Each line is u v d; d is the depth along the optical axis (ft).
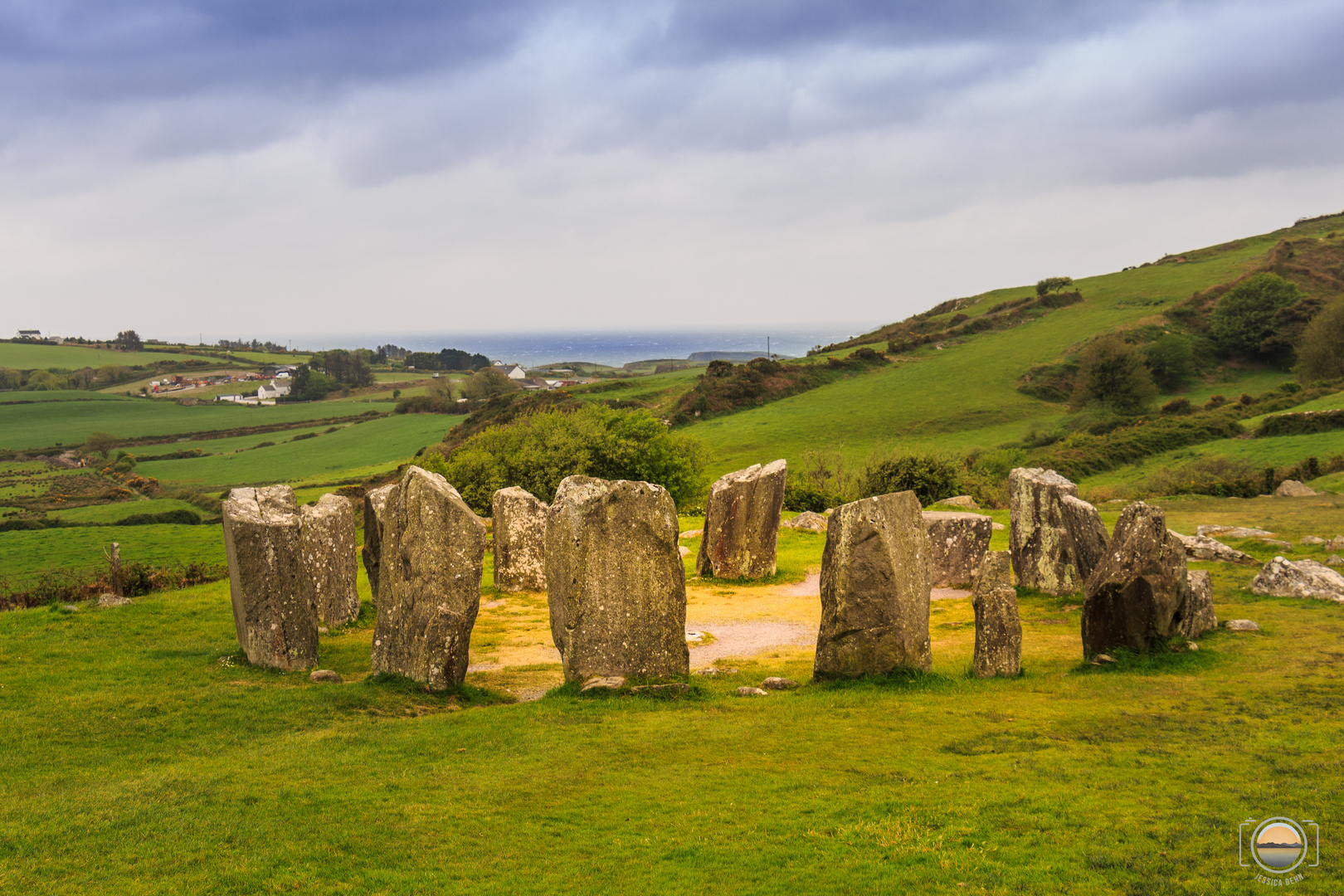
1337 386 242.58
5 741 39.29
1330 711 40.45
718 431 322.34
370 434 415.85
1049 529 77.82
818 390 378.94
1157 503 133.69
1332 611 62.18
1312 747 35.09
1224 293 401.29
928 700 45.44
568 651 49.85
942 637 65.77
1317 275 417.49
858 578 50.26
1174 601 53.57
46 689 47.57
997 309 494.18
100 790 33.19
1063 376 345.72
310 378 610.24
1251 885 23.62
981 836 28.22
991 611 51.39
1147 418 248.32
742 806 32.19
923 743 38.78
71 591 81.61
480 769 36.35
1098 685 47.19
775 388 377.09
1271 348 350.64
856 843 28.40
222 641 61.36
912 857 26.94
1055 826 28.53
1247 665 49.80
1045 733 39.60
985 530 85.35
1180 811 29.14
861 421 316.60
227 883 25.90
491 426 176.14
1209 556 82.79
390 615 51.19
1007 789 32.37
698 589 86.48
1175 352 344.90
